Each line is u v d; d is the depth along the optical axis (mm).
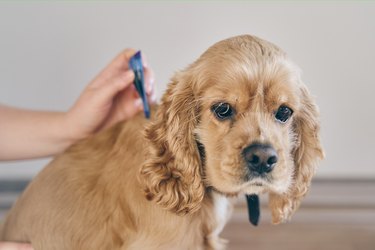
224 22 1027
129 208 514
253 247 904
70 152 580
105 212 526
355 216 1010
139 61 644
